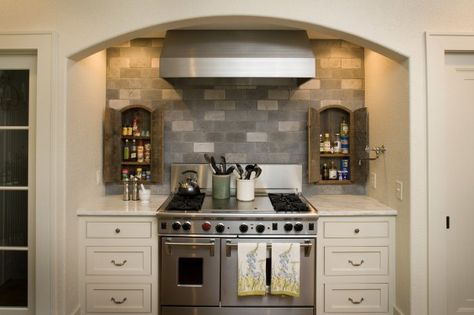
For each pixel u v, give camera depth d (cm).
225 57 236
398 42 206
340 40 288
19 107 212
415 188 207
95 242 226
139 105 281
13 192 214
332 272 227
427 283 207
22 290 215
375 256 228
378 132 256
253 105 287
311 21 203
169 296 224
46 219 204
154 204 248
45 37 202
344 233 226
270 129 287
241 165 286
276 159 288
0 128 212
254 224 220
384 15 207
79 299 227
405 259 213
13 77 213
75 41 205
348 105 287
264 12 201
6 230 214
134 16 204
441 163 206
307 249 221
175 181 284
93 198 256
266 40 244
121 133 281
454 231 212
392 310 228
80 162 230
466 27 207
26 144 213
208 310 225
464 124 211
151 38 285
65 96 205
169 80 264
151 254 227
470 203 212
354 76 288
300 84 272
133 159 284
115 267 227
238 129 287
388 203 239
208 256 223
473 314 212
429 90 205
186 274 226
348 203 251
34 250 210
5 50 204
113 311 228
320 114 289
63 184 206
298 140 288
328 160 290
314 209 229
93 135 254
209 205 243
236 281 223
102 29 205
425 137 206
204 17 202
